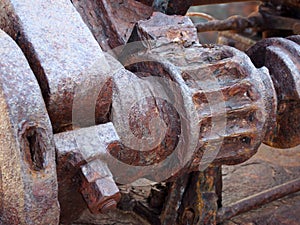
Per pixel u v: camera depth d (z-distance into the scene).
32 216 0.50
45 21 0.55
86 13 0.73
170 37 0.65
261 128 0.64
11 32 0.55
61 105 0.53
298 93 0.69
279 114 0.73
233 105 0.63
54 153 0.50
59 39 0.54
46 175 0.50
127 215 0.88
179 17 0.67
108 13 0.72
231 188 0.97
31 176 0.49
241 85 0.63
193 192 0.78
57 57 0.53
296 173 1.03
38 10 0.56
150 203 0.85
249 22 1.25
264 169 1.04
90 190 0.53
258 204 0.86
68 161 0.53
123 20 0.73
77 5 0.73
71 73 0.53
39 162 0.49
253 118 0.64
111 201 0.53
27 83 0.49
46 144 0.49
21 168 0.48
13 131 0.48
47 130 0.49
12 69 0.49
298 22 1.20
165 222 0.81
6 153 0.49
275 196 0.88
